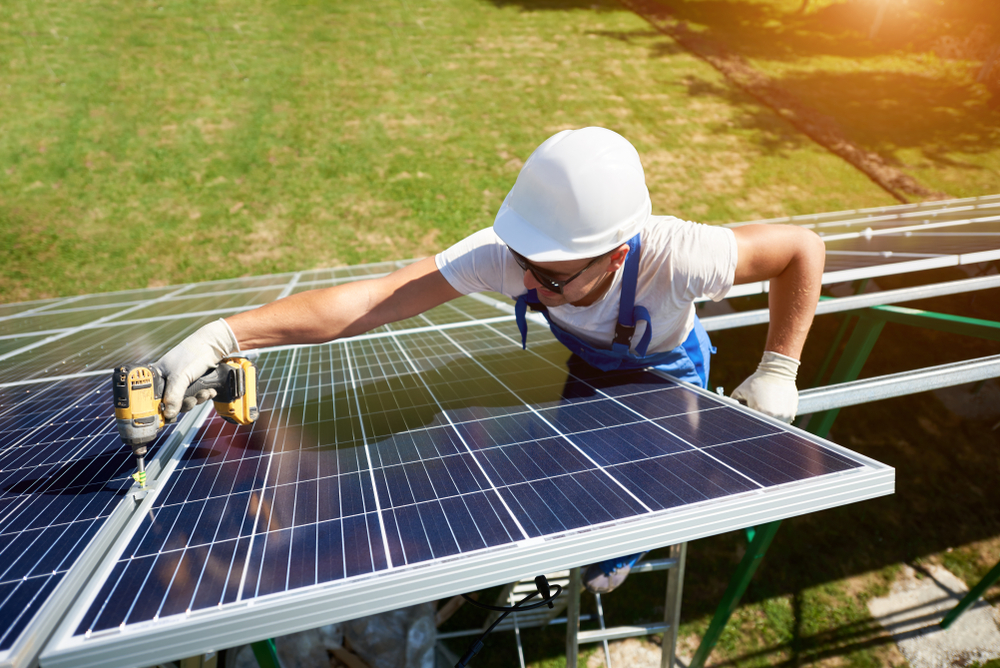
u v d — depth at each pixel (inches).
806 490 47.2
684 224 71.1
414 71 683.4
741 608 213.2
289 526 45.7
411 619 174.2
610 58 767.7
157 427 53.2
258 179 480.4
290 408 80.7
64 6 739.4
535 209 64.6
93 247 402.3
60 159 486.0
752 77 738.8
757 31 947.3
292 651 165.3
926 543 236.5
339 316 69.6
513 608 72.6
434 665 173.2
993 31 876.6
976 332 132.7
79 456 64.4
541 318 146.0
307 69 664.4
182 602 36.3
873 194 518.0
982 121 696.4
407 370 99.9
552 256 63.3
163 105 568.1
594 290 73.1
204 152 508.4
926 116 706.2
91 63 626.5
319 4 840.3
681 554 138.1
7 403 95.2
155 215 435.5
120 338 154.9
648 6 960.3
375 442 64.6
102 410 84.4
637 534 43.3
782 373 79.4
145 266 388.5
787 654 200.8
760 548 142.3
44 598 36.2
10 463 64.9
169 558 41.7
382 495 50.7
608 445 58.7
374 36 760.3
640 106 649.6
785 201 497.7
